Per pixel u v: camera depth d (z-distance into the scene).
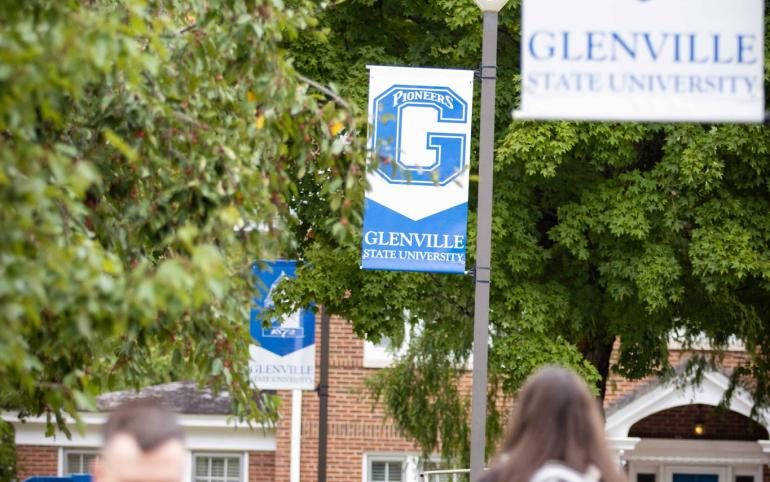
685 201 17.72
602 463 5.12
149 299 5.84
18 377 6.76
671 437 29.62
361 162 9.20
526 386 5.32
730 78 7.06
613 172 18.52
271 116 8.69
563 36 7.06
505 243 17.91
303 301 18.09
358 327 18.14
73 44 6.07
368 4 17.72
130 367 9.48
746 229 17.81
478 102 17.84
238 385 9.51
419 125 12.66
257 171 8.78
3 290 5.71
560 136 16.70
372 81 12.67
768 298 19.94
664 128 17.44
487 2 12.76
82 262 6.09
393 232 12.60
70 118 8.39
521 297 17.83
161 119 8.59
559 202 18.30
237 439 29.83
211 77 8.78
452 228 12.63
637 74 7.05
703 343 27.83
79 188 5.95
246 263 8.83
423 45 18.20
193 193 8.41
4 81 5.94
